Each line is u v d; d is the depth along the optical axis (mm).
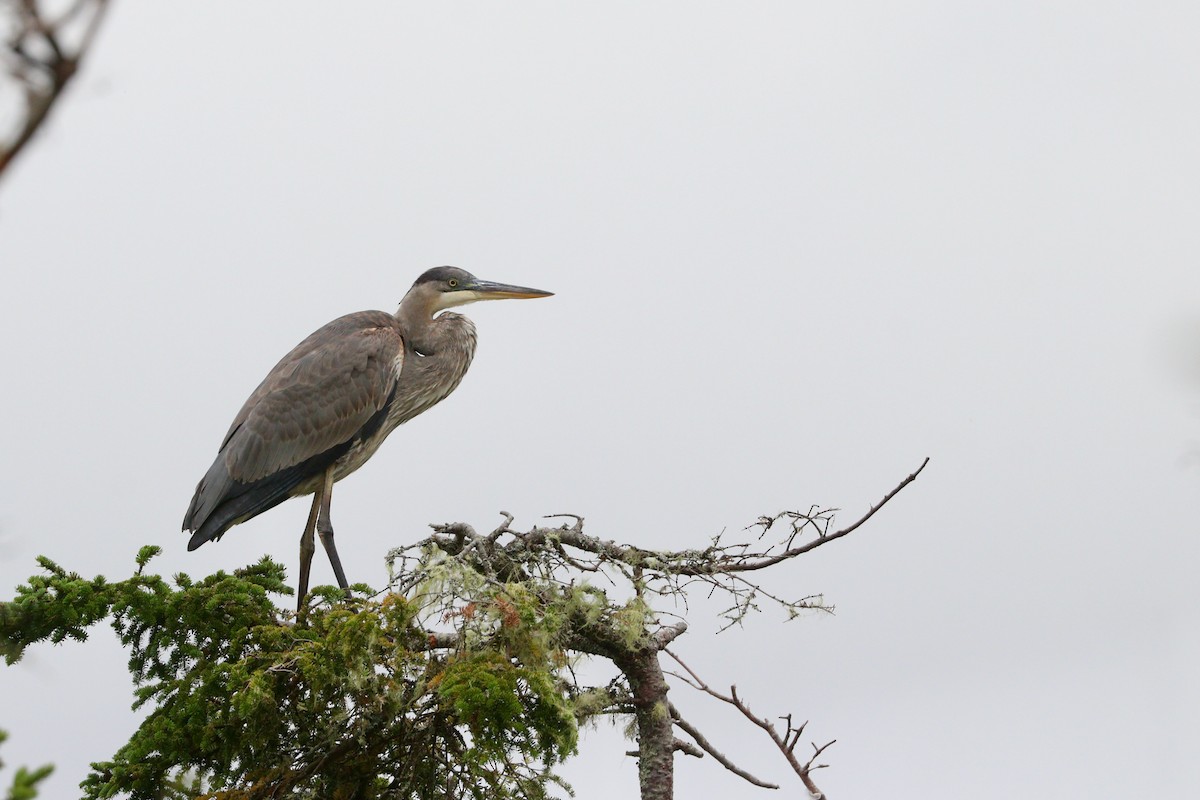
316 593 10562
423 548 10625
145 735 9828
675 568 10250
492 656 9078
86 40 2336
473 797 10039
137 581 10203
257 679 9242
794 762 10438
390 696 9328
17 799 4316
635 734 10703
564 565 10664
